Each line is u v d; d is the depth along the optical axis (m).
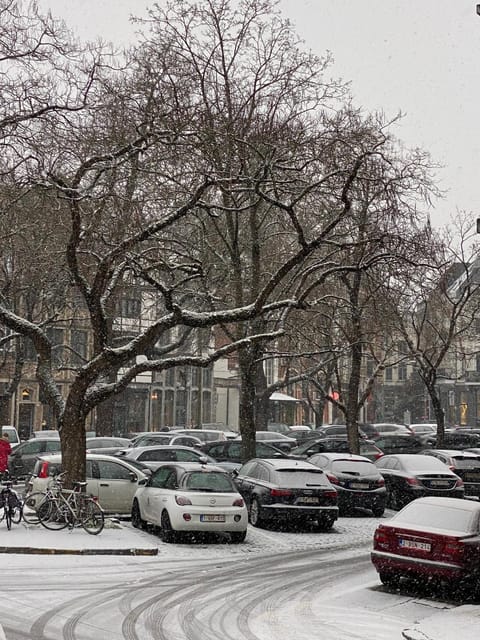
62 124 19.56
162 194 22.91
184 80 22.88
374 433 47.75
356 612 11.70
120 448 31.53
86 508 18.08
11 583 12.80
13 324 19.91
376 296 29.17
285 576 14.35
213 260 28.22
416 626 10.73
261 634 10.29
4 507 17.80
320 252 29.62
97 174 18.88
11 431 38.97
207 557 16.14
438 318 42.34
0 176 21.14
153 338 19.33
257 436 41.06
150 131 18.80
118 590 12.60
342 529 20.61
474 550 12.60
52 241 27.03
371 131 23.72
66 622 10.40
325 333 29.55
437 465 24.56
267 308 19.56
